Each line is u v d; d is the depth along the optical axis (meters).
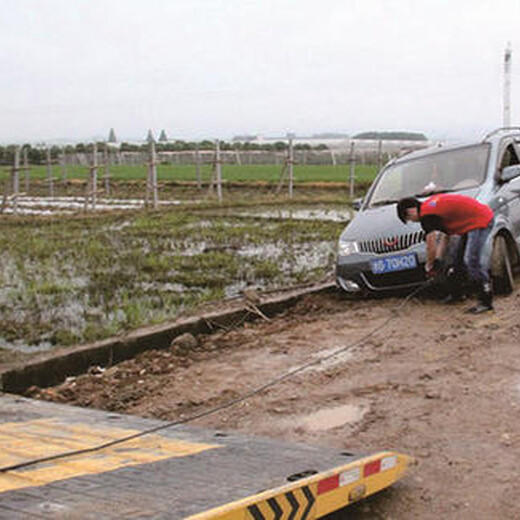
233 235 15.70
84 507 2.85
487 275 7.89
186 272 11.41
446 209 7.71
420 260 8.55
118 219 19.92
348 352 6.94
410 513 3.82
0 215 21.31
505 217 8.84
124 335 7.54
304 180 34.66
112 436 4.28
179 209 22.62
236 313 8.51
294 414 5.44
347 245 9.14
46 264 12.29
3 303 9.41
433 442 4.70
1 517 2.73
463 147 9.86
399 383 5.90
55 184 38.88
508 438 4.64
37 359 6.78
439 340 7.00
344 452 3.94
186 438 4.30
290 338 7.64
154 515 2.75
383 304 8.84
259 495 3.00
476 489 4.02
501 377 5.78
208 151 48.78
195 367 6.86
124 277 10.98
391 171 10.20
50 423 4.68
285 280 10.67
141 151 55.62
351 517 3.79
